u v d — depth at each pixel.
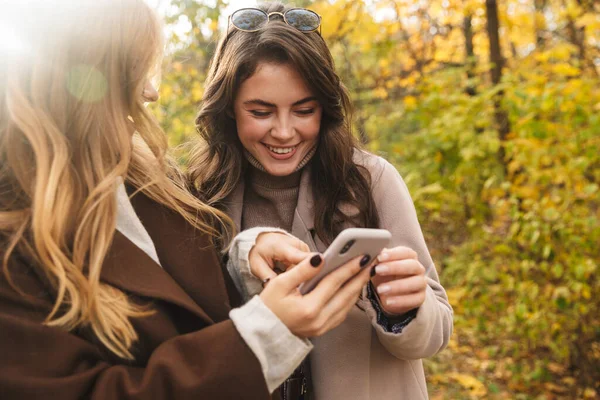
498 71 5.48
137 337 1.06
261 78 1.36
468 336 4.71
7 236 1.00
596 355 3.78
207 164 1.59
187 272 1.23
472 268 4.28
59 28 1.02
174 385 0.97
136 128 1.15
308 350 1.05
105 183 1.05
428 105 5.11
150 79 1.23
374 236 1.01
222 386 0.99
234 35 1.47
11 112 0.99
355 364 1.41
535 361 4.07
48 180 1.00
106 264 1.08
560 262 3.68
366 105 6.88
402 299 1.15
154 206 1.26
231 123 1.54
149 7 1.12
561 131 3.73
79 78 1.04
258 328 1.02
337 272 1.05
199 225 1.31
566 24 5.85
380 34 5.95
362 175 1.49
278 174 1.46
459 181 4.85
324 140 1.48
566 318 3.73
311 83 1.37
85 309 1.00
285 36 1.35
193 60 5.05
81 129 1.05
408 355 1.29
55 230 1.01
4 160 1.04
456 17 6.54
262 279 1.23
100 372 0.99
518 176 4.07
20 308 0.97
